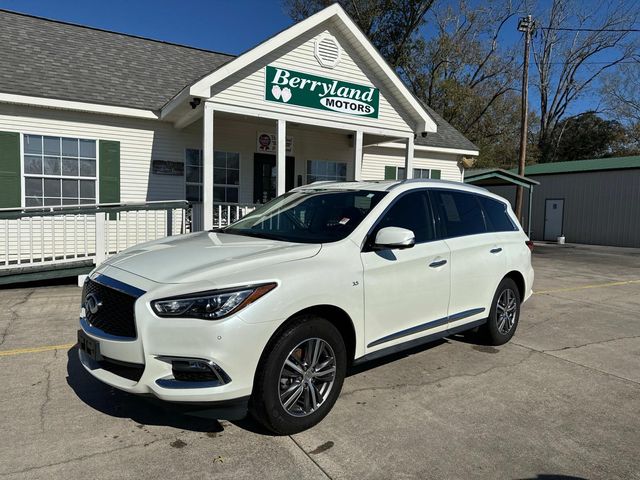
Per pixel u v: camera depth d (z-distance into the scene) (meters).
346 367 3.62
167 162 11.02
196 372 2.93
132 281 3.19
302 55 9.91
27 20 11.88
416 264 4.14
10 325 5.77
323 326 3.39
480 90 36.47
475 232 5.07
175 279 3.09
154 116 10.55
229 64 8.91
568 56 39.94
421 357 5.02
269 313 3.07
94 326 3.32
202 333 2.90
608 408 3.90
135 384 3.01
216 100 9.07
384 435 3.34
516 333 6.10
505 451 3.19
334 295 3.44
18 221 7.68
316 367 3.41
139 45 13.02
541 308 7.74
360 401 3.88
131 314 3.04
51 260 8.21
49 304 6.85
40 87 9.56
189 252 3.59
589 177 24.48
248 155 12.06
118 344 3.06
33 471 2.81
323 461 3.00
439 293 4.39
